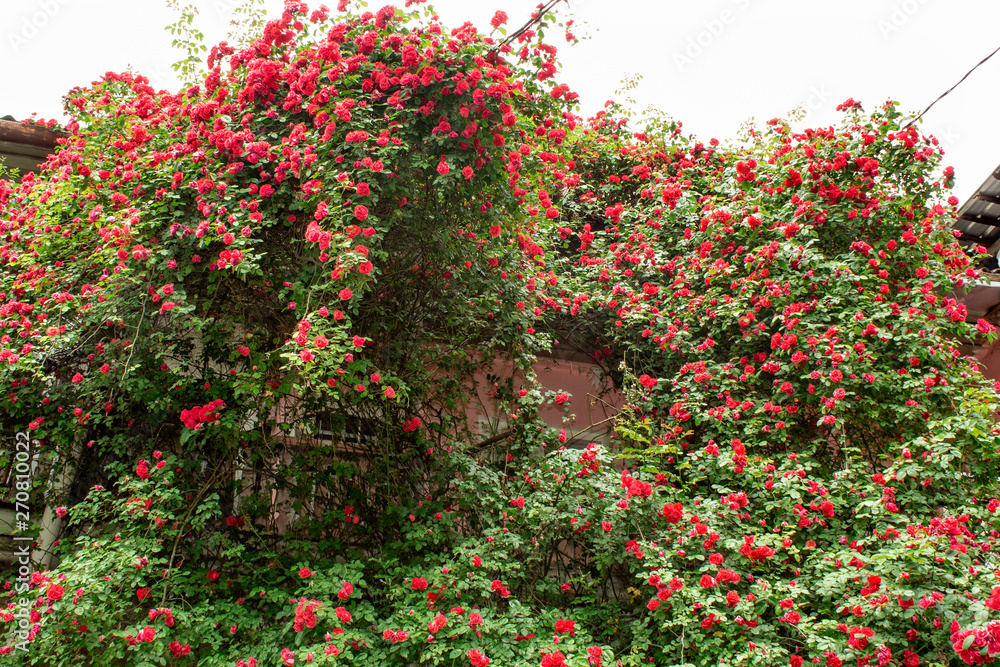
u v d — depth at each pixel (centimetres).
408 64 377
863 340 443
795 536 375
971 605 267
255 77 377
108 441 380
